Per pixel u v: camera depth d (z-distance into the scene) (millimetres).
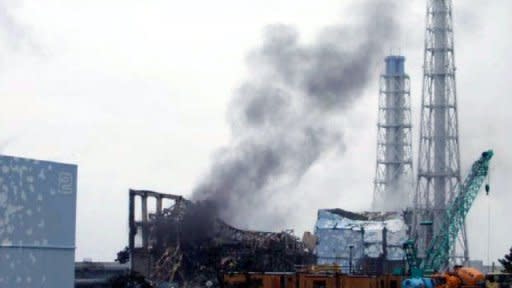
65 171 141625
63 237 141125
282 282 179000
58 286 140250
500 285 177000
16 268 133500
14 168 133125
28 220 135375
